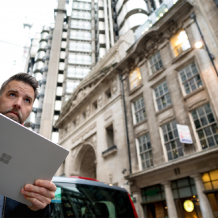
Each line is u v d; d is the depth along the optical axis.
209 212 9.67
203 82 12.12
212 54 12.08
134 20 39.91
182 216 10.98
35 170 1.26
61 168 27.33
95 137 21.73
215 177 9.98
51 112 44.53
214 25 12.42
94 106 24.56
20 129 1.17
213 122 10.98
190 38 13.83
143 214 13.14
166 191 11.88
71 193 3.36
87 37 55.06
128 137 16.67
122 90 19.42
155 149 13.76
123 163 16.39
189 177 11.23
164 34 16.25
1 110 1.55
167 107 13.96
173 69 14.48
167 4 18.70
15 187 1.23
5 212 1.47
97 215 3.44
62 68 52.25
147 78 16.80
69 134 27.83
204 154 10.05
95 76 24.73
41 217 1.57
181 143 12.30
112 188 4.12
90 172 25.50
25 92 1.66
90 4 62.78
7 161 1.17
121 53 22.11
